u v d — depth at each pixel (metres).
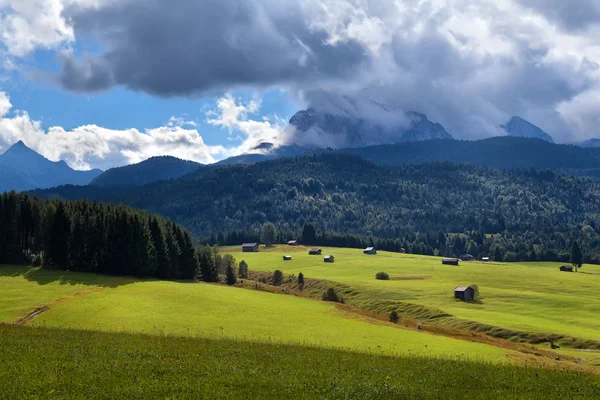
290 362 42.38
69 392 30.39
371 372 39.59
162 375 35.16
